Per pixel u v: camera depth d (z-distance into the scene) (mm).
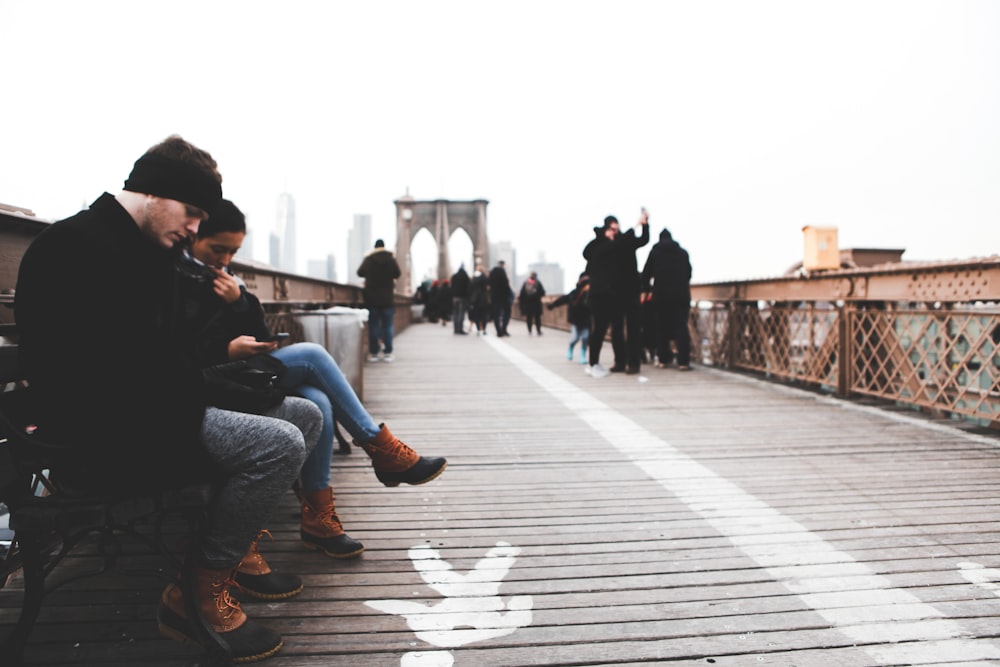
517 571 2117
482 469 3309
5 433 1394
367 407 5066
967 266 3965
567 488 2992
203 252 1923
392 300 8414
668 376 6930
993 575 2078
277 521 2559
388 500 2824
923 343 4621
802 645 1675
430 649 1659
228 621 1606
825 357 5766
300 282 6605
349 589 1983
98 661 1582
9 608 1824
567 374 7145
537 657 1622
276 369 2002
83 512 1409
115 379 1401
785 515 2629
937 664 1587
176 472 1479
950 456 3523
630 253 6805
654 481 3098
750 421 4480
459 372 7328
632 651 1650
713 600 1918
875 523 2533
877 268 4879
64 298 1359
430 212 54562
